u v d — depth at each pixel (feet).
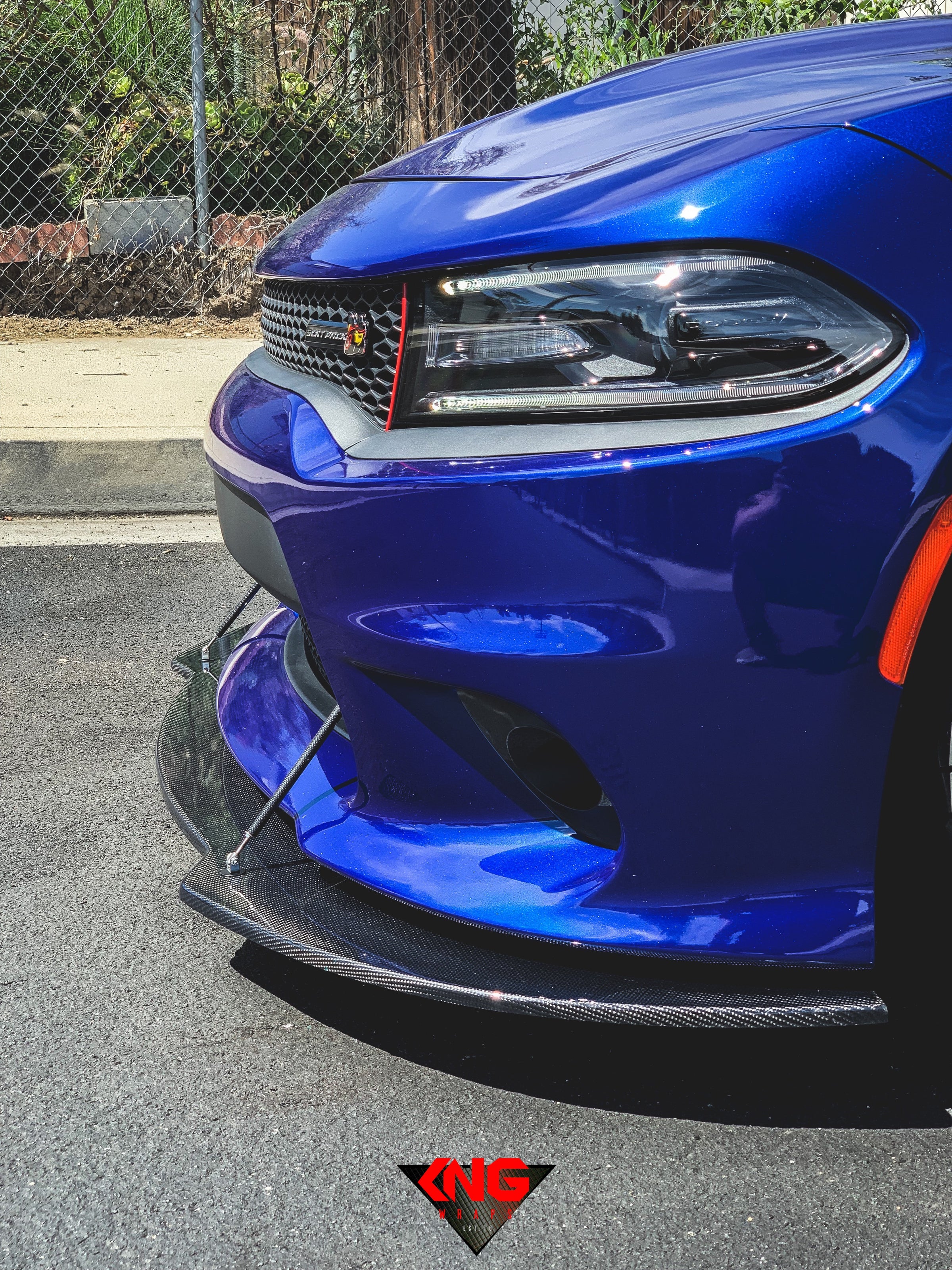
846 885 4.69
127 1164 4.80
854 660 4.43
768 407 4.39
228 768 6.27
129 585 11.27
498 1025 5.52
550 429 4.58
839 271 4.37
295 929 5.04
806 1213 4.51
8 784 7.82
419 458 4.74
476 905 4.88
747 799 4.57
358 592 4.88
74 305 18.75
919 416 4.31
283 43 19.93
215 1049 5.41
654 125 5.50
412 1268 4.33
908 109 4.75
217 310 18.84
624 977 4.72
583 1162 4.76
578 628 4.50
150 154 19.45
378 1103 5.08
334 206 6.22
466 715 4.88
